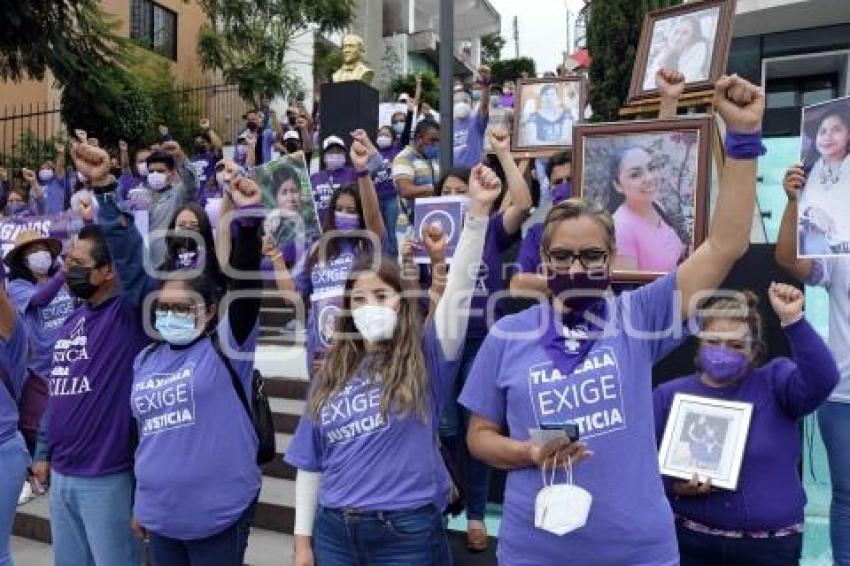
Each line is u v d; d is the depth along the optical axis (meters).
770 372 2.96
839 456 3.28
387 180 6.91
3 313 3.05
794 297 2.80
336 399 2.68
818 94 11.52
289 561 4.14
